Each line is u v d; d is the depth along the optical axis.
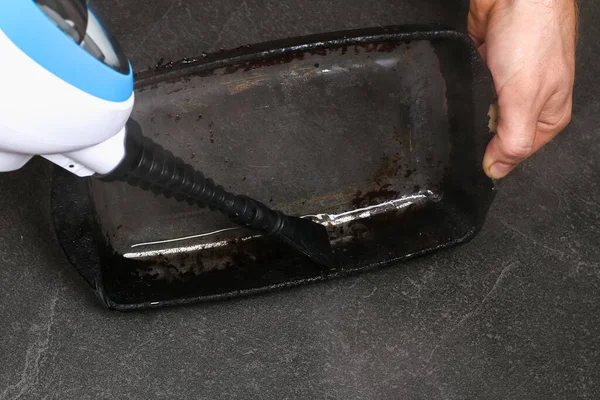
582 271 1.01
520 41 0.86
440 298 0.99
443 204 1.01
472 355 0.97
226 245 0.98
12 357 0.95
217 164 1.01
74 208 0.88
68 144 0.57
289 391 0.95
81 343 0.96
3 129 0.53
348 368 0.96
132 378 0.95
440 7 1.12
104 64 0.54
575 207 1.04
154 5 1.11
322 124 1.04
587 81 1.10
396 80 1.02
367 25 1.13
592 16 1.13
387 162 1.03
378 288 0.99
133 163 0.68
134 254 0.98
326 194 1.02
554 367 0.97
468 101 0.91
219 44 1.11
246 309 0.98
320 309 0.98
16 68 0.48
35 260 0.99
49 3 0.49
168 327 0.97
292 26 1.12
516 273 1.01
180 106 1.00
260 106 1.03
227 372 0.95
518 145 0.86
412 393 0.95
